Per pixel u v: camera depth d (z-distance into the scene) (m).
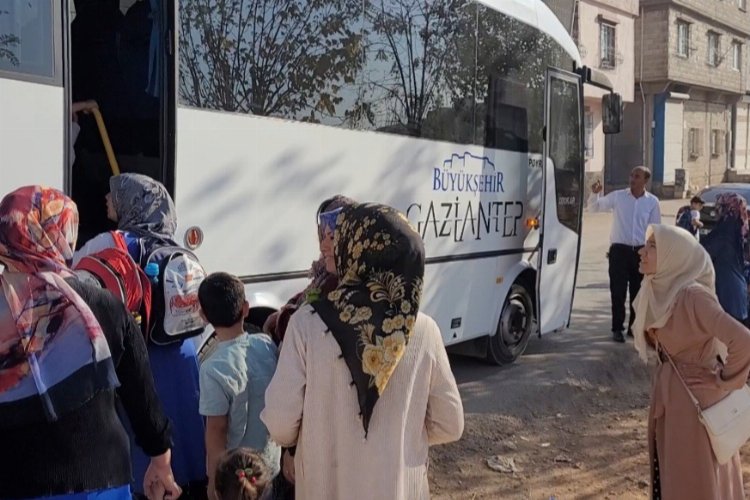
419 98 6.22
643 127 33.56
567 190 8.52
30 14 3.58
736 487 4.01
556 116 8.24
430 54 6.32
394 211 2.58
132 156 4.43
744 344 3.58
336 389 2.51
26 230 2.34
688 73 34.38
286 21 4.92
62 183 3.68
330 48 5.29
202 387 3.40
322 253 3.31
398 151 6.02
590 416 6.65
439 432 2.70
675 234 3.81
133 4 4.44
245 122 4.67
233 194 4.61
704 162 37.94
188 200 4.34
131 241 3.48
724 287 7.82
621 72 30.50
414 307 2.51
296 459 2.65
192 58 4.36
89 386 2.35
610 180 34.56
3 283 2.33
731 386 3.70
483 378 7.40
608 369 7.95
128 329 2.59
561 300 8.53
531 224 7.86
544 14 8.09
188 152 4.34
